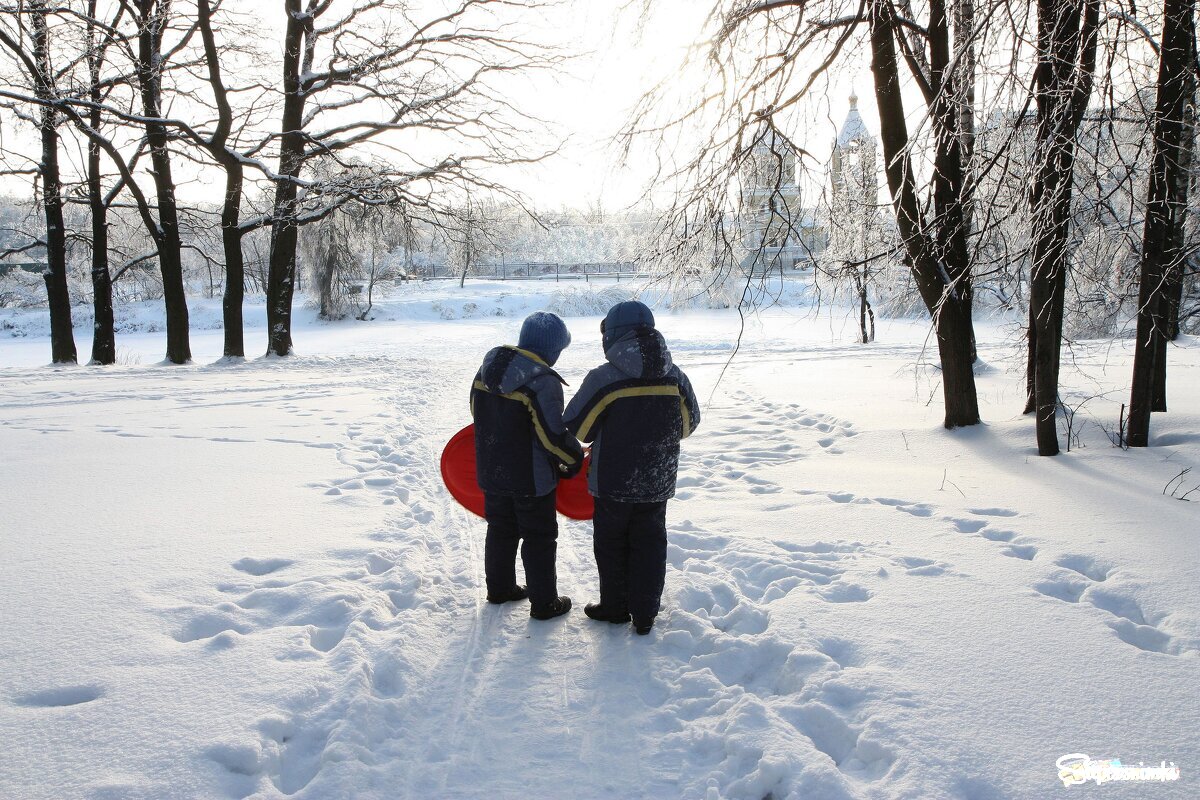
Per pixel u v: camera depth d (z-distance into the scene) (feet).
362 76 64.64
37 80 55.93
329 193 64.85
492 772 9.21
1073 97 19.94
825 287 31.01
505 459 12.99
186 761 8.84
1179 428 24.85
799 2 24.11
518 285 223.71
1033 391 28.89
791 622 12.43
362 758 9.30
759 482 22.34
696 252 26.73
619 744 9.75
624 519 12.69
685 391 12.71
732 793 8.69
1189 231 30.68
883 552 15.81
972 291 27.45
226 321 63.62
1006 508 18.43
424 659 11.89
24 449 26.89
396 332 130.31
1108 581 13.82
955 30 24.41
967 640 11.69
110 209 72.59
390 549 16.40
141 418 33.78
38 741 9.20
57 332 64.49
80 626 12.35
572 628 13.12
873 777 8.78
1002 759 8.77
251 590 14.10
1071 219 21.80
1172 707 9.80
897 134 26.07
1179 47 20.13
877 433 27.84
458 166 65.46
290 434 29.89
